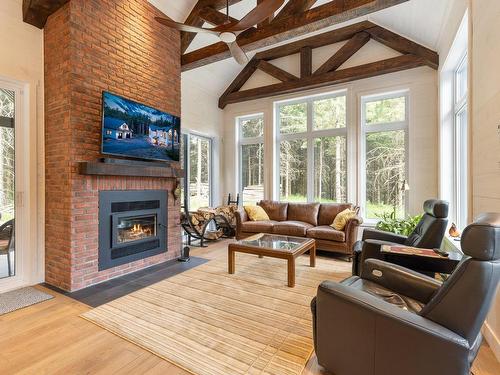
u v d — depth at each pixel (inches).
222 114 257.9
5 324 86.3
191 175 228.1
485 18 81.4
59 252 115.9
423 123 178.2
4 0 110.9
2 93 113.3
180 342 76.6
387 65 180.5
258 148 248.8
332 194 214.4
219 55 156.1
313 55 214.5
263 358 70.1
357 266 110.0
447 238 126.9
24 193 118.4
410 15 151.7
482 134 83.3
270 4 93.4
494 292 47.1
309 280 123.6
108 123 119.9
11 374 64.5
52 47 118.1
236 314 92.1
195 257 163.0
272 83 234.2
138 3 141.3
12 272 115.9
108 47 126.0
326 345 60.8
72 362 68.6
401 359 50.8
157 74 151.8
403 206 189.0
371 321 53.9
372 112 200.7
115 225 128.3
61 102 114.6
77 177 113.6
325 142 217.5
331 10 121.7
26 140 118.5
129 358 70.1
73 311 94.9
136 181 139.0
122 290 113.0
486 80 80.4
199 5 162.1
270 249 120.5
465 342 46.7
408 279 73.2
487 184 79.7
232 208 227.1
